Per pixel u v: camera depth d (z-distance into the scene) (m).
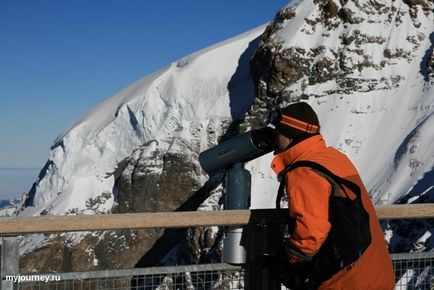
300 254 2.92
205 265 3.54
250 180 3.55
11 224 2.99
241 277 3.60
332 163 3.02
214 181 44.06
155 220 3.24
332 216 2.89
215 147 3.52
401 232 27.11
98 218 3.13
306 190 2.91
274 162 3.18
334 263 2.90
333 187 2.94
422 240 25.41
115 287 3.54
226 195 3.56
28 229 3.02
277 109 3.22
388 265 3.09
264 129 3.37
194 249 36.16
